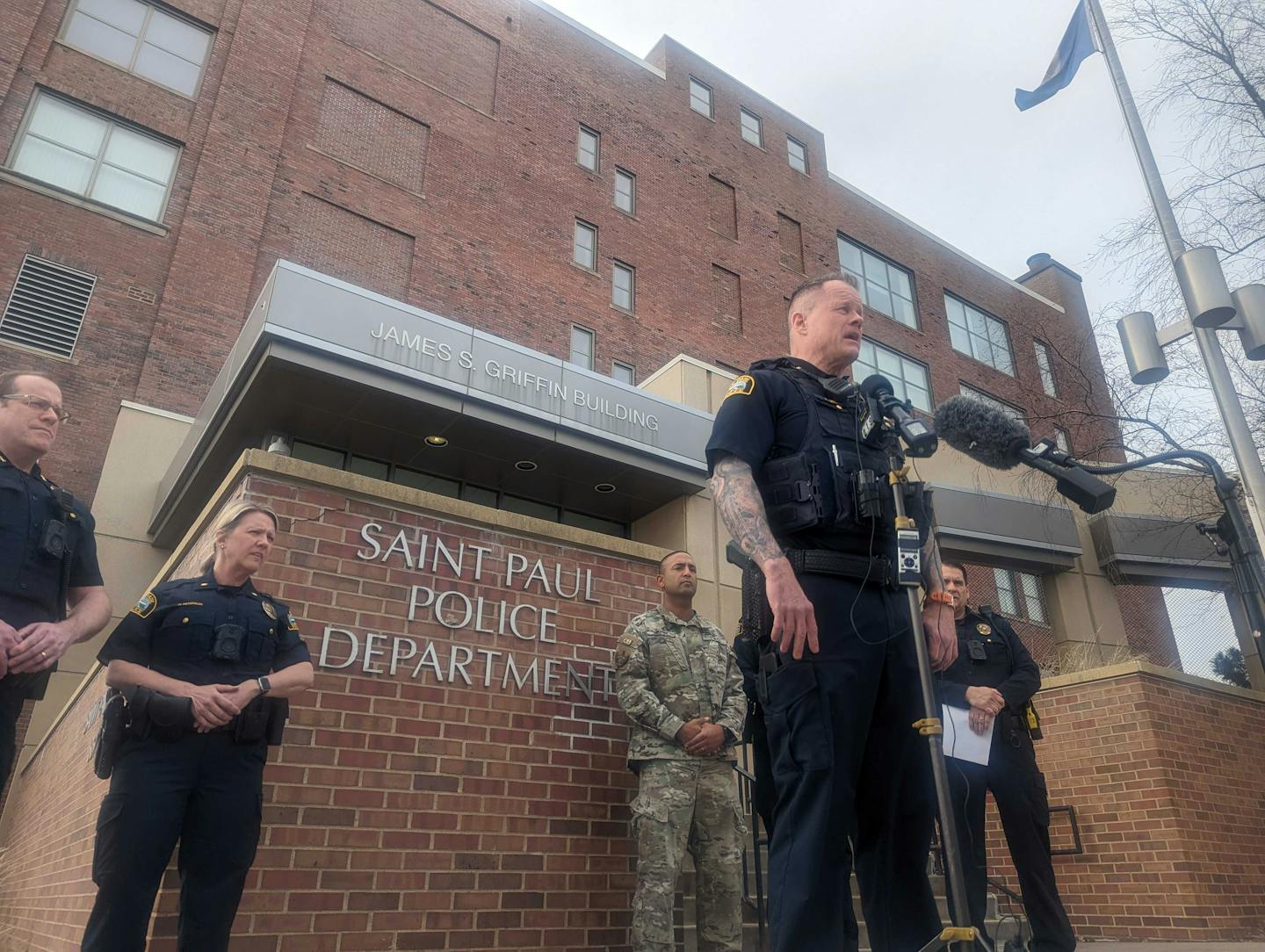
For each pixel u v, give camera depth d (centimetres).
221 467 1126
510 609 524
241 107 1628
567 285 1977
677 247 2256
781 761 214
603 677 543
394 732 455
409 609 487
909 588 212
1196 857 749
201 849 315
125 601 1187
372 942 409
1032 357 3056
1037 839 472
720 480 225
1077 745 841
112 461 1252
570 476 1257
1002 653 514
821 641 214
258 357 1021
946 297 2950
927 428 224
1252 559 437
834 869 198
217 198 1534
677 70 2528
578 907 477
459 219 1853
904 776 218
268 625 362
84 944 295
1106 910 781
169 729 313
